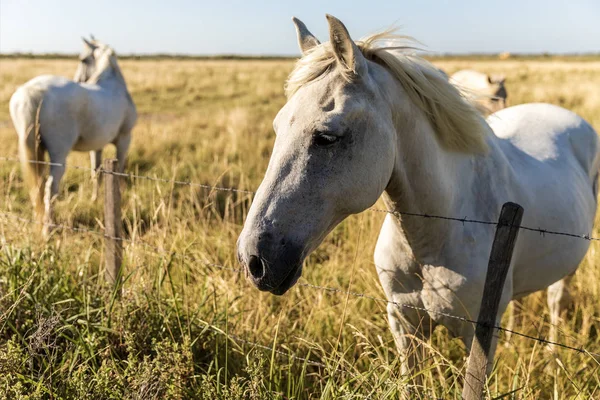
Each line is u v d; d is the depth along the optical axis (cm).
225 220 411
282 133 170
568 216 252
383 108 176
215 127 1082
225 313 264
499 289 169
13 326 246
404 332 234
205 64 4716
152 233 343
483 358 175
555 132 292
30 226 370
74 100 587
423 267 212
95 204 559
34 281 285
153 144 862
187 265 352
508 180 225
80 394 203
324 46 177
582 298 334
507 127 290
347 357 276
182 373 225
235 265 367
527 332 311
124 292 275
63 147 580
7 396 200
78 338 251
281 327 290
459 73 781
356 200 172
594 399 224
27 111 552
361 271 330
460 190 208
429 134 193
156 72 2873
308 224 164
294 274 168
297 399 223
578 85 1861
